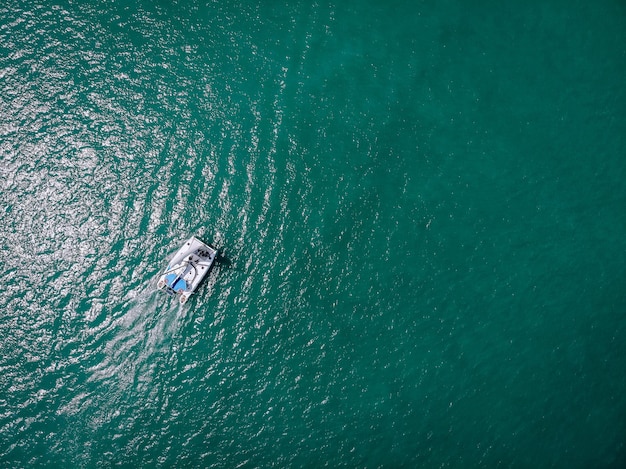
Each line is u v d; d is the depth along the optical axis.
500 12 39.16
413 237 34.22
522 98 37.38
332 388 31.30
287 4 37.25
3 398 29.11
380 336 32.47
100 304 31.12
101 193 32.53
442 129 36.22
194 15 36.25
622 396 32.78
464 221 34.91
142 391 30.33
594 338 33.72
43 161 32.59
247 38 36.19
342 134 35.22
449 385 32.03
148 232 32.31
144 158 33.25
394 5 38.34
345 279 33.09
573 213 35.72
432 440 30.95
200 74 35.03
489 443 31.19
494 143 36.34
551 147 36.69
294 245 33.16
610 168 36.69
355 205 34.22
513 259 34.56
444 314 33.19
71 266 31.39
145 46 35.22
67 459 28.75
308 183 34.06
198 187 33.16
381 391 31.50
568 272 34.69
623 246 35.50
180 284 30.83
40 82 33.78
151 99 34.22
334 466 30.00
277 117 34.84
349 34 37.19
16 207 31.83
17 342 29.98
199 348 31.25
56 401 29.42
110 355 30.58
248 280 32.34
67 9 35.25
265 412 30.56
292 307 32.34
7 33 34.41
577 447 31.56
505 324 33.44
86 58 34.50
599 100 37.81
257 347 31.58
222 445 29.88
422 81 36.91
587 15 39.72
